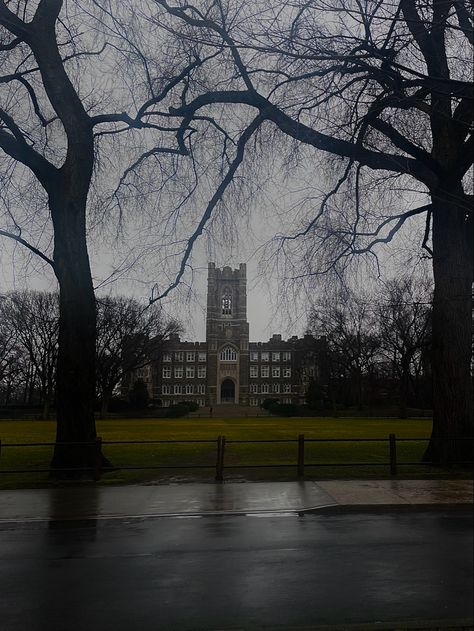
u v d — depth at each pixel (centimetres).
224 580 679
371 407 8506
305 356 8944
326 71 1201
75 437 1484
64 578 693
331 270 1702
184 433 3819
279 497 1200
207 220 1742
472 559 758
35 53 1562
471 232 1712
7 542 868
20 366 8681
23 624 558
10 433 4016
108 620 565
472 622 551
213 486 1333
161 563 751
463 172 1633
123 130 1720
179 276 1777
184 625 551
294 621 556
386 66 1194
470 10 1077
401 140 1595
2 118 1584
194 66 1545
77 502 1158
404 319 6638
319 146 1566
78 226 1560
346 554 785
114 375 7925
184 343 12862
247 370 12581
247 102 1609
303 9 1145
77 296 1536
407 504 1114
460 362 1673
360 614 572
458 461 1600
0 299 5844
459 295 1689
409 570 711
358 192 1739
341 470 1578
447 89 1247
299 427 4725
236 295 12862
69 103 1570
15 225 1734
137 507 1111
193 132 1783
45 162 1591
